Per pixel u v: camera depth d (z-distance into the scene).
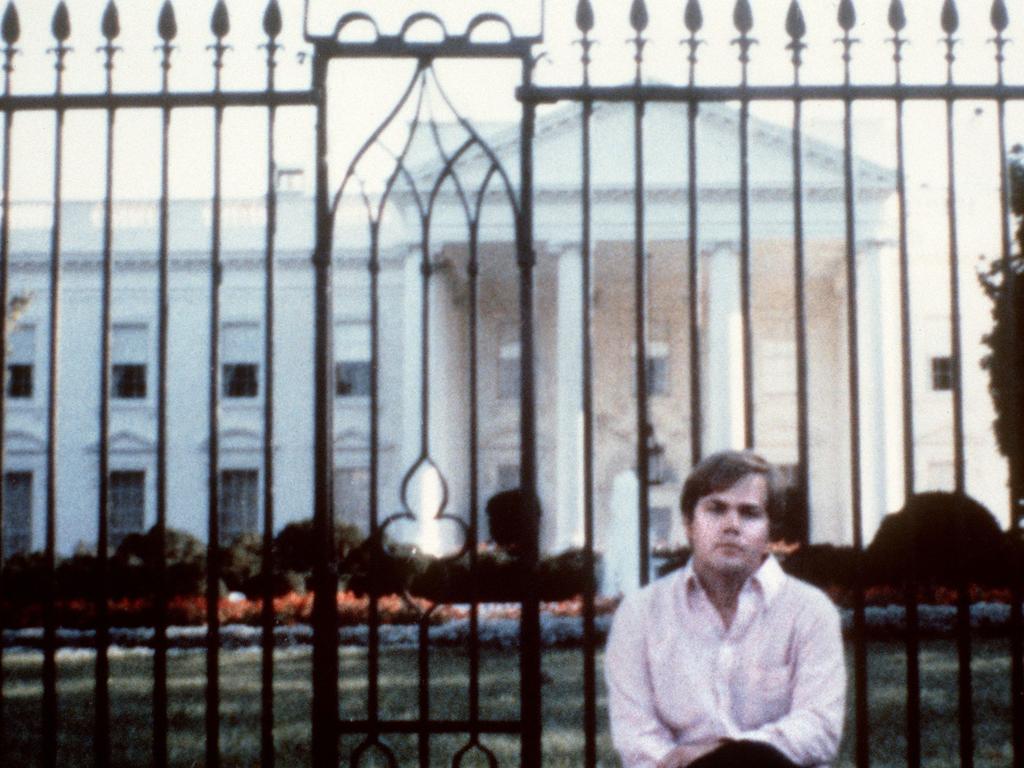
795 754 3.30
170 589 17.41
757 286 36.19
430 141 30.44
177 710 8.94
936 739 7.45
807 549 3.99
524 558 4.01
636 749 3.42
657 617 3.54
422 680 4.00
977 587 15.05
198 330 35.47
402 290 35.19
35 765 6.76
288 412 35.19
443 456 32.81
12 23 4.24
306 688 10.46
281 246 35.28
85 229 35.12
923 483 34.03
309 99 4.18
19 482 35.44
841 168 29.78
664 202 30.59
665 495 34.44
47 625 4.11
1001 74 4.09
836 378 35.78
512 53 4.16
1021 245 18.67
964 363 34.06
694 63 4.14
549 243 31.42
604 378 34.94
